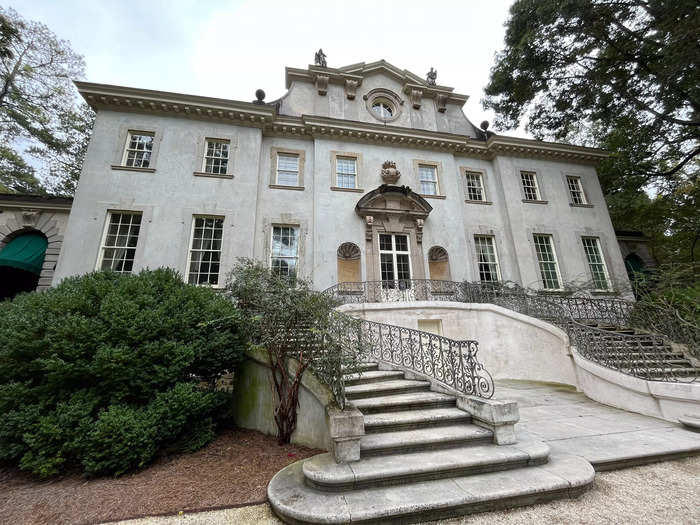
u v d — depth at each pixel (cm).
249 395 582
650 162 1561
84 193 1039
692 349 751
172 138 1166
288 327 492
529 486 313
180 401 436
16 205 1126
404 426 423
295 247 1215
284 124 1301
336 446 356
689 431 495
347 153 1361
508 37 1448
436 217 1369
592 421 557
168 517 301
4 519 307
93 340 421
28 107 1609
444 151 1485
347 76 1464
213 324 530
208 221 1135
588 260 1480
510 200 1462
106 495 346
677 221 1706
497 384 914
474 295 1172
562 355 850
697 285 889
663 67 1194
